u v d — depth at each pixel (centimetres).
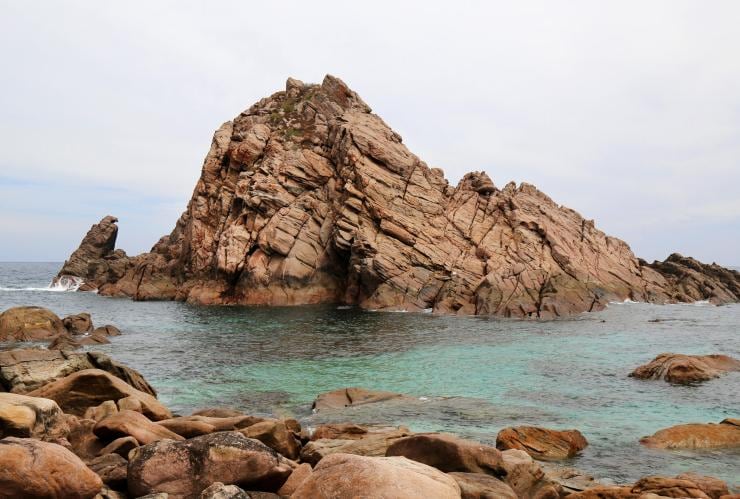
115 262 11131
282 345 4272
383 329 5184
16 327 4478
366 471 933
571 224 8700
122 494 1105
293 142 9206
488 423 2211
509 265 7381
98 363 2405
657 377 3036
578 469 1697
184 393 2758
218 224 9075
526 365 3466
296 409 2458
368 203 7906
